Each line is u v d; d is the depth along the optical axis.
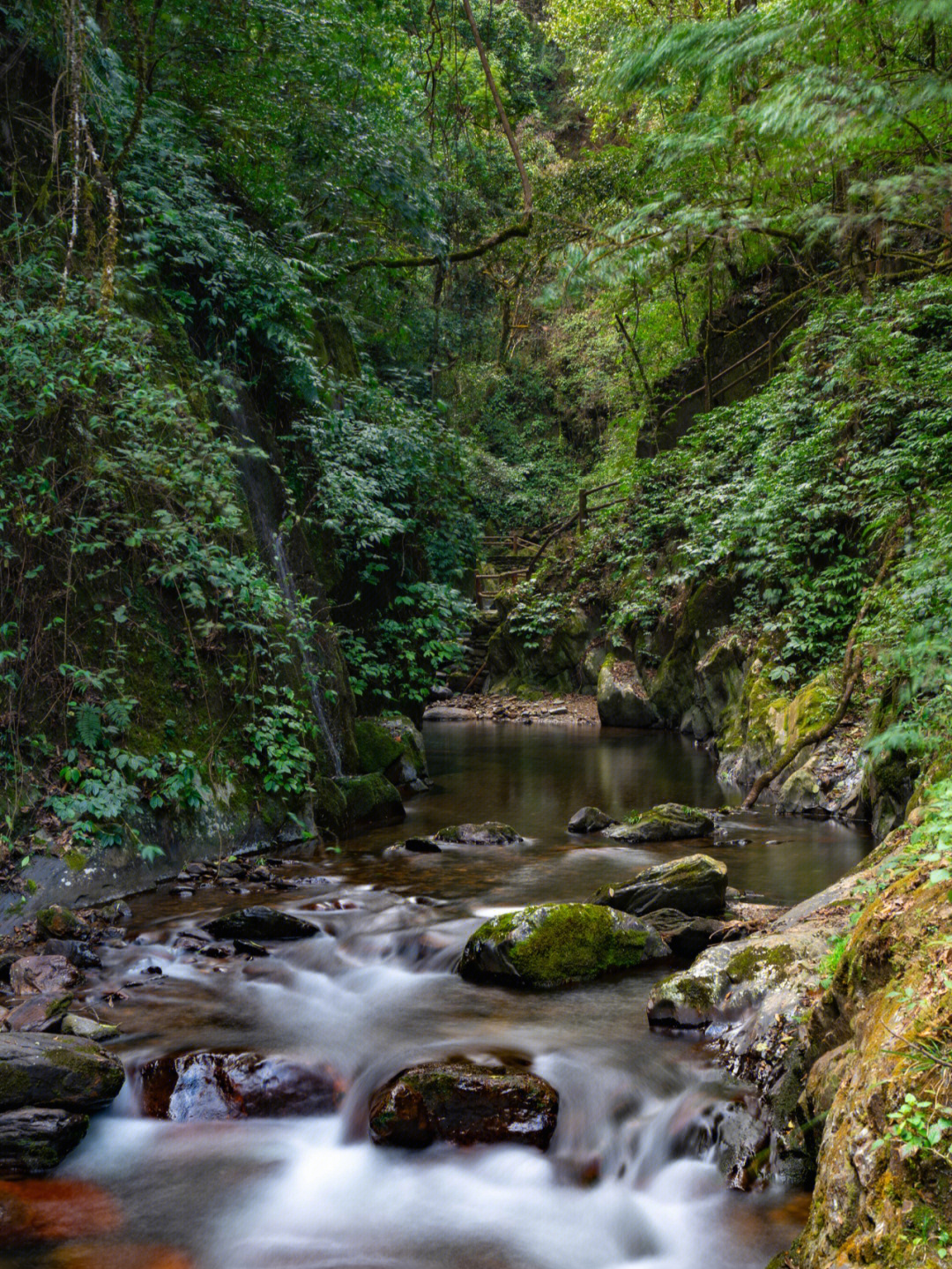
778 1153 3.26
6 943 5.15
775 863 6.89
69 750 6.09
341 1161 3.51
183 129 9.70
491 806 9.50
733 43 3.65
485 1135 3.53
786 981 3.98
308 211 11.70
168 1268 2.90
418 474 12.52
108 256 6.66
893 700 7.60
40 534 6.19
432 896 6.16
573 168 15.49
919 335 11.41
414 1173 3.45
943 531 6.74
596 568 18.12
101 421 6.63
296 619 8.38
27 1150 3.39
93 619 6.52
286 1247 3.04
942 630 4.23
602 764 12.10
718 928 5.33
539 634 18.52
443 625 12.49
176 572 6.86
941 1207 1.88
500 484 26.38
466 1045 4.10
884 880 3.97
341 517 10.34
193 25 9.59
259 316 9.28
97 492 6.41
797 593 10.94
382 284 13.53
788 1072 3.43
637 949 5.16
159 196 8.21
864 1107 2.19
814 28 3.73
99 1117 3.71
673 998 4.22
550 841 7.92
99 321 6.28
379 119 11.56
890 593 7.51
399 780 10.45
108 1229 3.09
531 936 4.98
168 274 8.86
